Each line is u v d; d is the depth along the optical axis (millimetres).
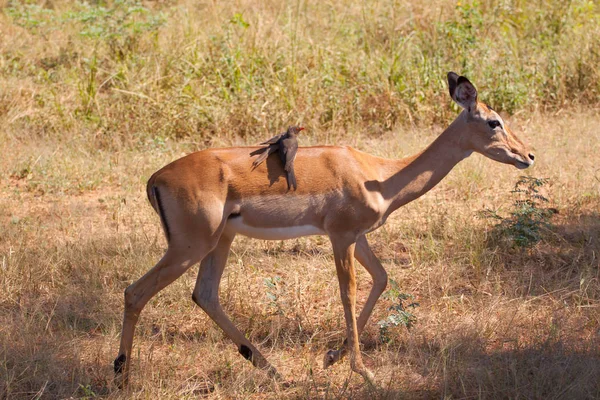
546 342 10648
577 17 25984
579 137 19953
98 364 10711
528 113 21891
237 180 10117
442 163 11062
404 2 27594
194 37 24844
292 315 12312
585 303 12281
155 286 10086
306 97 21781
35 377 10133
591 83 22797
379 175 10805
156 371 10570
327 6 28812
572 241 14609
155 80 22406
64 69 24047
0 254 14062
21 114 21422
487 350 10969
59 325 11750
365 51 24969
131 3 26172
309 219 10453
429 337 11438
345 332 11711
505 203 16500
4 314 12164
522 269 13586
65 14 27234
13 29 27078
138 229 15734
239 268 13633
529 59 23609
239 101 21609
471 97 10844
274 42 24469
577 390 9445
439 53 23375
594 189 16625
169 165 10305
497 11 25969
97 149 20453
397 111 21656
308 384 10047
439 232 15117
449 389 9844
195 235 10008
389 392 9695
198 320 12242
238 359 11023
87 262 13820
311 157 10438
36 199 17531
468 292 12992
